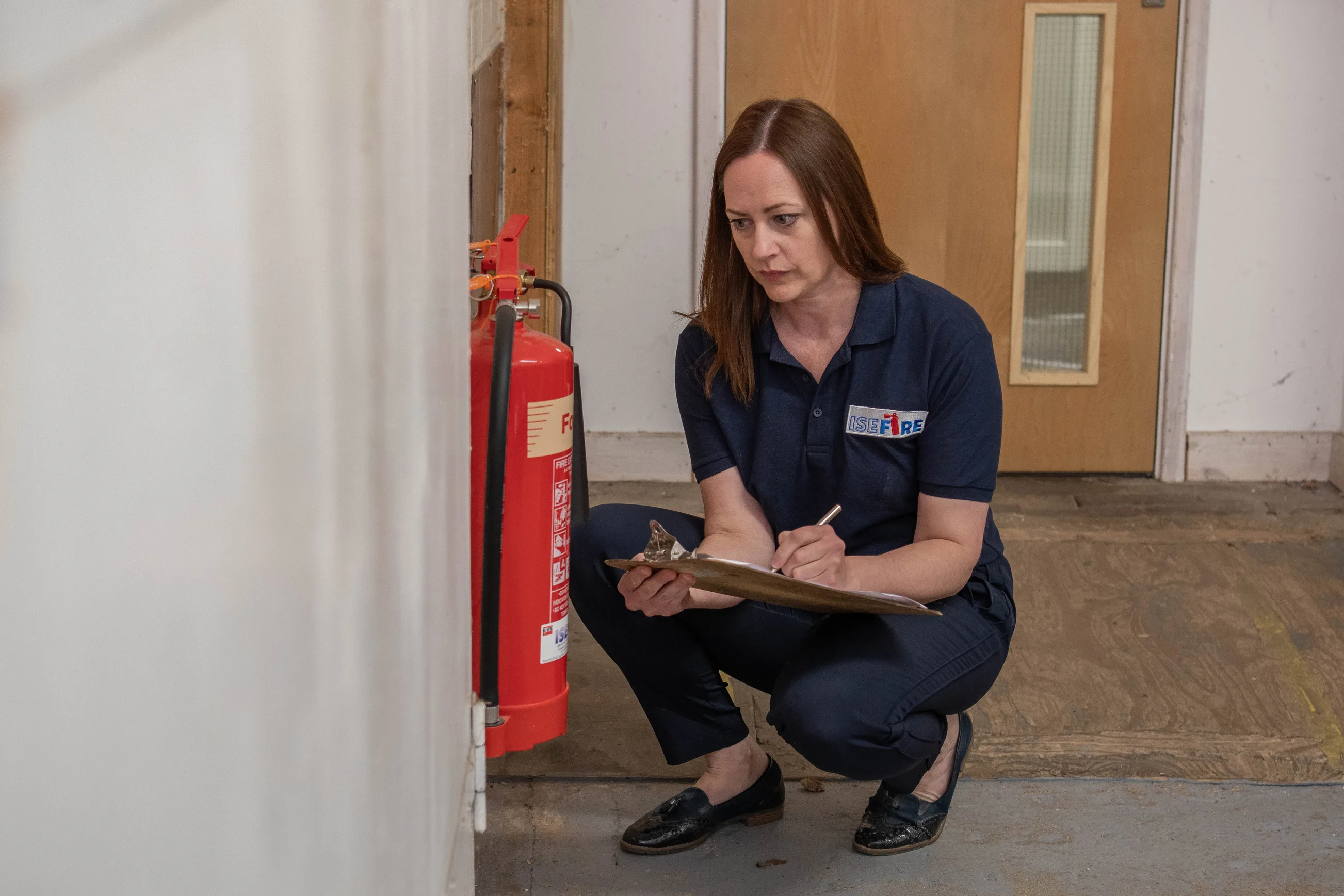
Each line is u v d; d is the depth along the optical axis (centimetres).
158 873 27
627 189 318
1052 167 320
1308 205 318
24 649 22
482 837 158
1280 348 326
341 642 47
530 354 130
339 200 47
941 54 314
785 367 143
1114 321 327
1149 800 171
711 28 308
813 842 159
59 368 23
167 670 28
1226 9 309
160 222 27
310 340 41
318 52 43
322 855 44
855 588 128
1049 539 280
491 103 233
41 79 22
